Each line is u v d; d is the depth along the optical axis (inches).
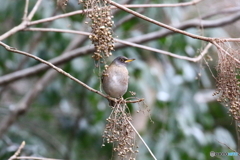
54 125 605.3
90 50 461.4
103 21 236.5
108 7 239.3
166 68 509.0
